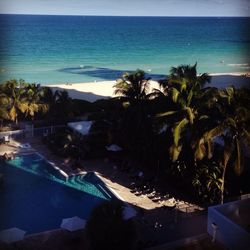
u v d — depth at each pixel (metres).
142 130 28.52
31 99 37.19
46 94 38.28
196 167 24.19
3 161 28.56
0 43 112.69
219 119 23.31
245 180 24.61
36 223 20.59
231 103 22.70
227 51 124.44
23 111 36.34
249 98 22.67
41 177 26.53
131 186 24.88
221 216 16.47
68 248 17.81
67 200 23.45
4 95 35.50
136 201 22.89
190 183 24.03
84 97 51.12
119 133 31.05
